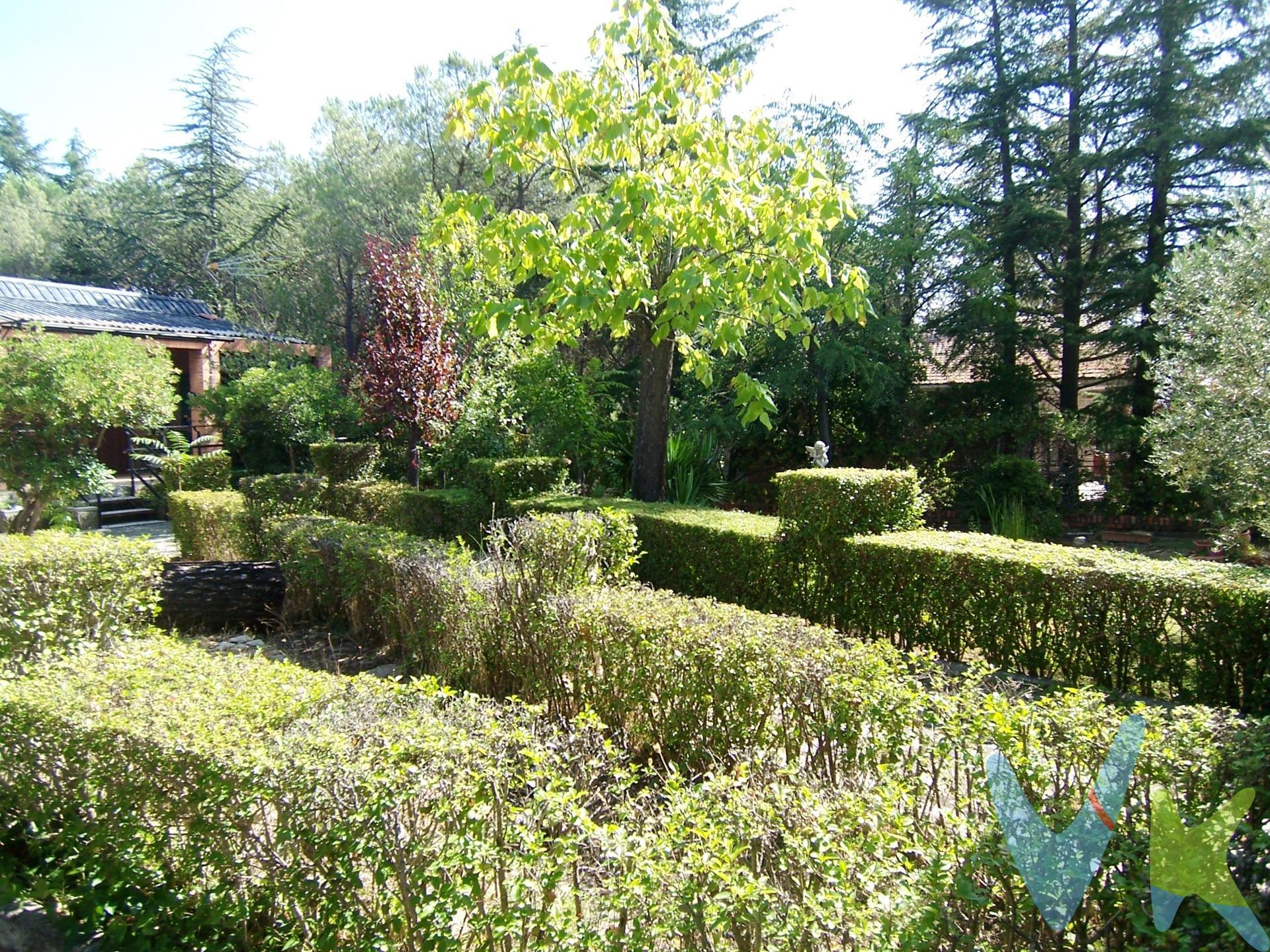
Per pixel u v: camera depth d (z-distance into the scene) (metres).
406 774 2.13
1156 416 9.59
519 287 16.61
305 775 2.17
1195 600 4.49
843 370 13.80
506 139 6.56
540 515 6.39
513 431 11.39
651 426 8.69
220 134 27.66
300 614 6.50
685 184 6.70
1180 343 10.52
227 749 2.31
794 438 15.57
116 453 15.91
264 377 14.21
